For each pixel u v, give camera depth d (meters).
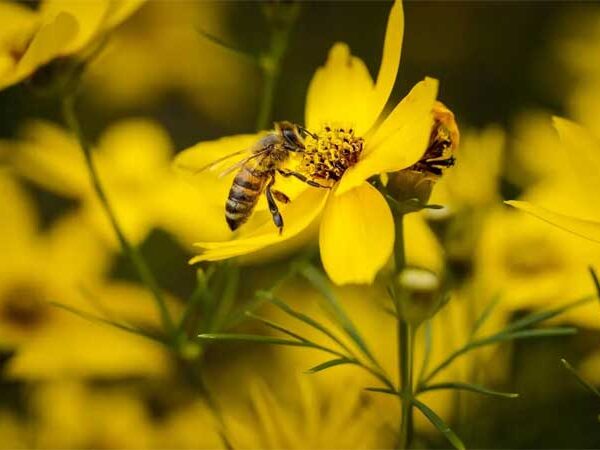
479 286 0.15
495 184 0.16
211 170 0.14
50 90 0.14
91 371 0.17
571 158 0.11
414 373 0.16
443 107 0.12
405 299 0.12
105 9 0.14
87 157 0.14
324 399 0.17
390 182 0.12
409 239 0.16
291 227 0.12
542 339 0.16
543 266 0.16
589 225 0.11
